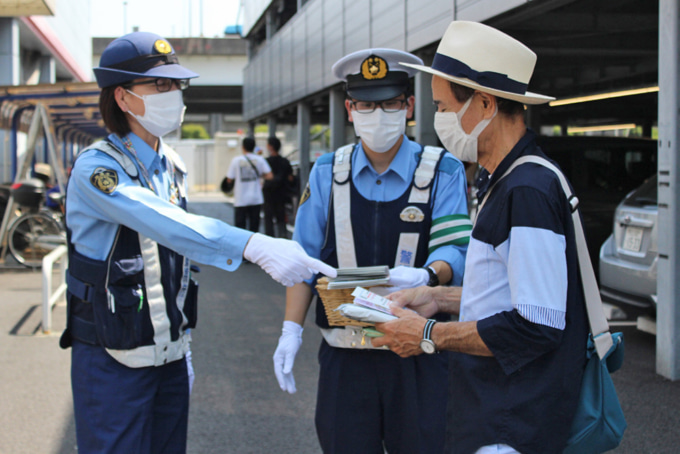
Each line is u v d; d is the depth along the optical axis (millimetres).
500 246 1543
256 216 10539
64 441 3523
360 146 2375
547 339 1462
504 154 1643
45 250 9414
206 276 8898
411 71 2330
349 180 2324
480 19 6457
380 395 2230
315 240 2408
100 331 1922
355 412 2244
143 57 1994
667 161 4277
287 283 1850
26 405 4035
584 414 1562
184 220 1830
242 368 4805
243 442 3551
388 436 2256
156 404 2102
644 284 5156
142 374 1970
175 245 1838
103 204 1860
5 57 14391
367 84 2236
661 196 4387
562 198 1521
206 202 25688
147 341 1956
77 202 1934
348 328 2213
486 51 1584
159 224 1825
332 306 2059
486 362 1592
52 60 20250
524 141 1608
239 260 1844
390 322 1732
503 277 1572
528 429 1520
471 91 1630
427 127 8016
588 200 7391
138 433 1951
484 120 1634
